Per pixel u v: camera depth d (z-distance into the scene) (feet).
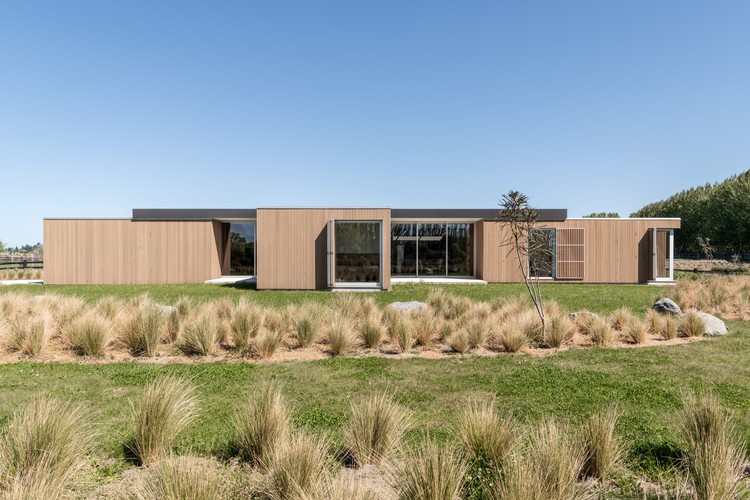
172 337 25.38
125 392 16.33
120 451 11.35
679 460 10.93
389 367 20.26
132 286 58.34
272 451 10.25
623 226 66.44
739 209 136.36
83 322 23.06
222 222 70.44
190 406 12.98
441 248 70.59
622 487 9.78
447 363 21.06
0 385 17.02
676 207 177.88
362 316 31.73
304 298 45.21
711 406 11.48
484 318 30.50
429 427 13.23
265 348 22.34
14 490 8.09
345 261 55.31
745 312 36.58
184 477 8.49
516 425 12.77
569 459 9.27
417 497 8.38
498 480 8.84
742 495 8.88
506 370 19.75
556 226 66.03
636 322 27.32
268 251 55.31
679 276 76.28
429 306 33.63
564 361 21.42
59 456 9.70
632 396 16.16
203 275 64.23
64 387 16.81
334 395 16.24
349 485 8.53
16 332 22.98
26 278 73.82
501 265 65.41
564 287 59.06
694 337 27.32
